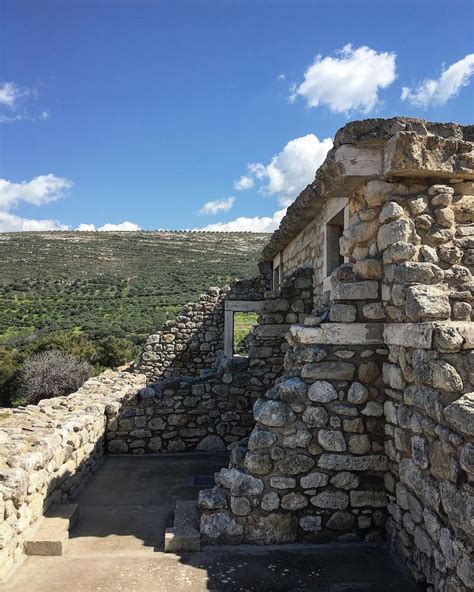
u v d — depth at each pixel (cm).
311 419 456
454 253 439
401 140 432
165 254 6569
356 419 458
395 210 445
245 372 842
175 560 422
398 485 426
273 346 838
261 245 7288
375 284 465
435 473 350
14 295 4662
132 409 823
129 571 404
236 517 448
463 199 457
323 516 452
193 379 854
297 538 450
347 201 577
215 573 400
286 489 452
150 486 653
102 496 612
